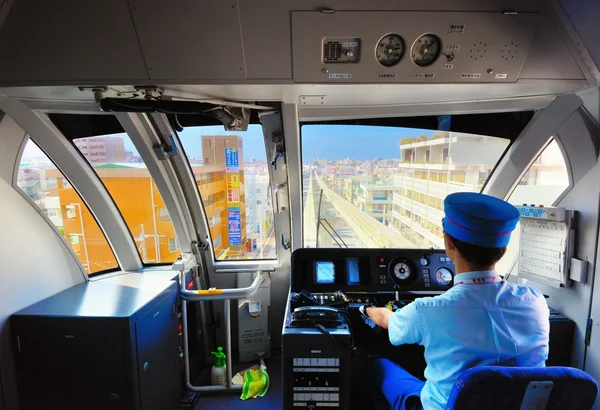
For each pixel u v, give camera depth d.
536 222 2.27
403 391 1.63
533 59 1.49
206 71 1.49
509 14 1.36
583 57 1.47
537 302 1.28
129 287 2.32
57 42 1.43
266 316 3.01
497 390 1.05
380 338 2.25
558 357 2.12
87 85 1.57
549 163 2.29
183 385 2.60
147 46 1.42
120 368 1.83
